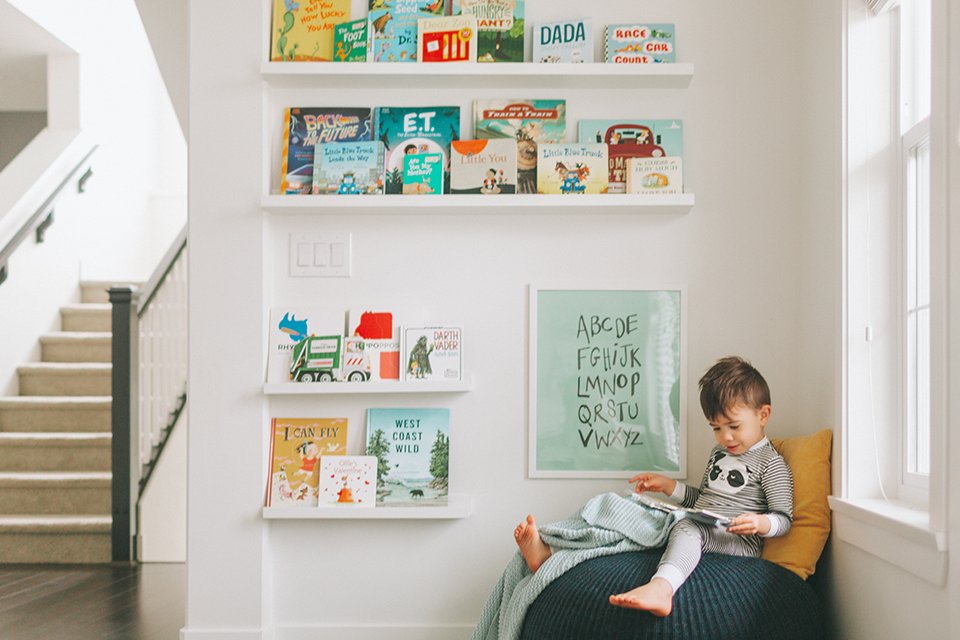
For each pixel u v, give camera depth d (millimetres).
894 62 2484
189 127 2910
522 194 2854
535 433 2910
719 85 2936
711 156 2934
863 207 2482
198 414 2877
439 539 2906
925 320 2307
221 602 2838
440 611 2896
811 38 2824
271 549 2904
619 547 2443
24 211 5379
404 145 2939
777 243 2924
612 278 2939
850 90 2492
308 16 2977
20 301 5488
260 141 2908
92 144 6086
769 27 2936
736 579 2248
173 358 4891
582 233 2947
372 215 2971
